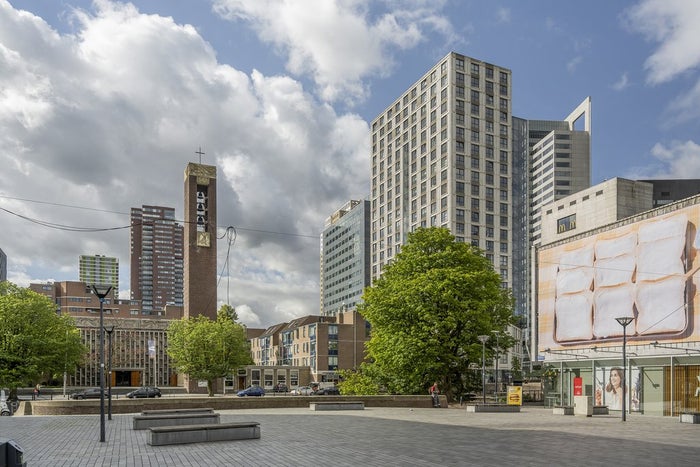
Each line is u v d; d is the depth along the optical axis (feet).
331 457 48.11
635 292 112.57
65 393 259.19
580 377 126.41
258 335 585.63
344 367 370.94
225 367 240.53
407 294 129.80
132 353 363.56
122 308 526.98
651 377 107.86
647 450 52.39
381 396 120.26
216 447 54.75
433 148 399.03
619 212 151.12
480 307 128.88
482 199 386.52
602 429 73.15
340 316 398.21
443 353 130.11
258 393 260.01
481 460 46.29
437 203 390.01
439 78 397.60
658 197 330.95
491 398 154.30
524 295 568.82
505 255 388.78
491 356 135.64
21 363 188.03
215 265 311.47
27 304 194.70
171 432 56.80
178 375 372.58
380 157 468.75
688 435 65.82
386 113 463.42
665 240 106.63
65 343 199.62
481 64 399.44
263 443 57.67
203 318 255.70
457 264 136.77
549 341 137.49
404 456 48.55
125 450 52.90
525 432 68.69
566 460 46.29
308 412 104.06
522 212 625.82
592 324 123.44
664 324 105.29
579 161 607.78
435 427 75.00
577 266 129.29
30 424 79.61
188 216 312.09
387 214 451.53
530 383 265.54
